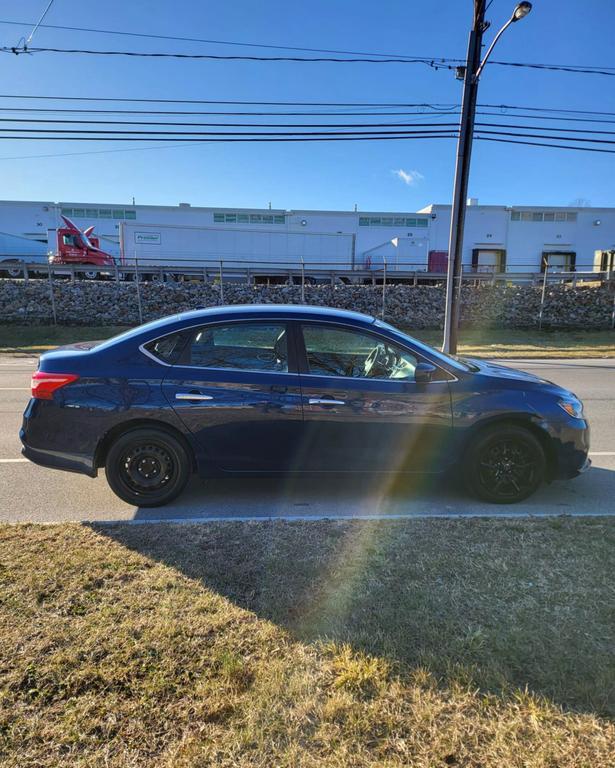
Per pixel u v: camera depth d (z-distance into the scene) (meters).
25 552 3.24
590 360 15.52
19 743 1.86
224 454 4.13
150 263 27.55
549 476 4.43
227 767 1.76
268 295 23.03
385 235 40.53
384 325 4.39
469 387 4.20
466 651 2.32
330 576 2.97
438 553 3.25
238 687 2.10
